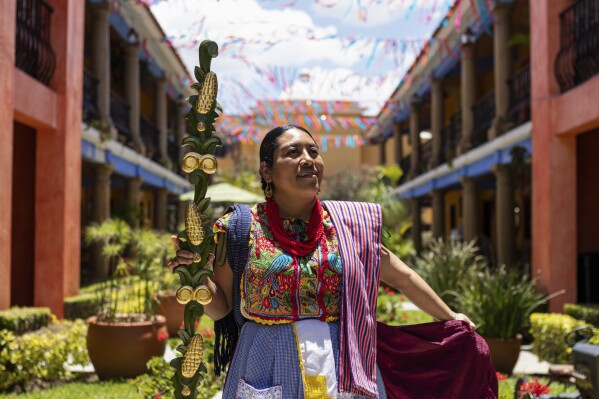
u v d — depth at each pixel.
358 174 29.47
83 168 13.83
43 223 8.53
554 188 8.72
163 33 15.07
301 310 2.17
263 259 2.18
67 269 8.68
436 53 16.88
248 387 2.11
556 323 6.98
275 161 2.24
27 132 8.62
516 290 7.06
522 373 6.73
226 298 2.31
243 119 20.86
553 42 8.81
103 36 12.34
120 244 9.07
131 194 15.19
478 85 19.38
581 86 7.92
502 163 12.04
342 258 2.20
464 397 2.37
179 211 21.64
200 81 2.15
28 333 6.21
